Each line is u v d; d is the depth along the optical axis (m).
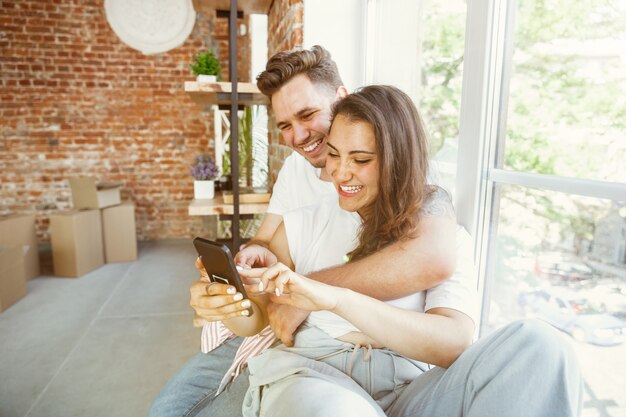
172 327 2.61
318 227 1.05
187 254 4.16
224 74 4.44
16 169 4.26
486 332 1.26
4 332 2.54
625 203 0.80
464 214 1.23
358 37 2.00
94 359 2.23
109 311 2.85
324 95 1.26
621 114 0.81
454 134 1.37
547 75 0.99
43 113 4.22
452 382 0.74
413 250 0.87
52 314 2.79
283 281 0.75
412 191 0.88
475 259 1.23
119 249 3.91
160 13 4.25
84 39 4.18
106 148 4.38
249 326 1.03
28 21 4.08
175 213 4.61
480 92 1.15
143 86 4.34
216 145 4.39
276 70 1.24
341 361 0.88
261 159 3.58
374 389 0.86
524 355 0.67
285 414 0.67
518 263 1.12
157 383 2.01
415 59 1.63
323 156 1.34
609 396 0.88
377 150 0.86
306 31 1.96
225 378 1.07
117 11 4.18
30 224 3.45
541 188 1.02
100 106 4.31
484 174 1.19
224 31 4.37
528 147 1.06
